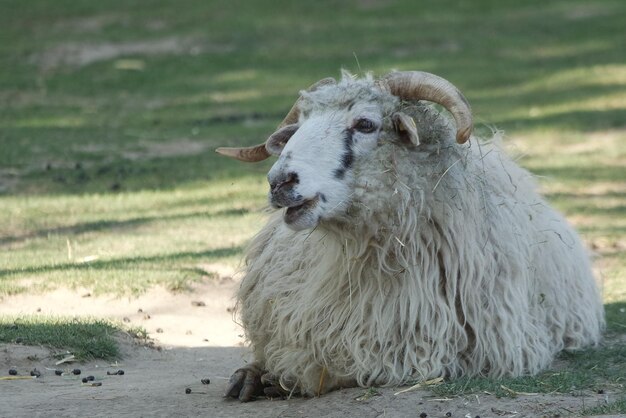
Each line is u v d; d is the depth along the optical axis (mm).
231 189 24812
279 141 10523
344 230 9766
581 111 34750
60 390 11023
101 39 46656
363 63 42656
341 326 10094
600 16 50438
